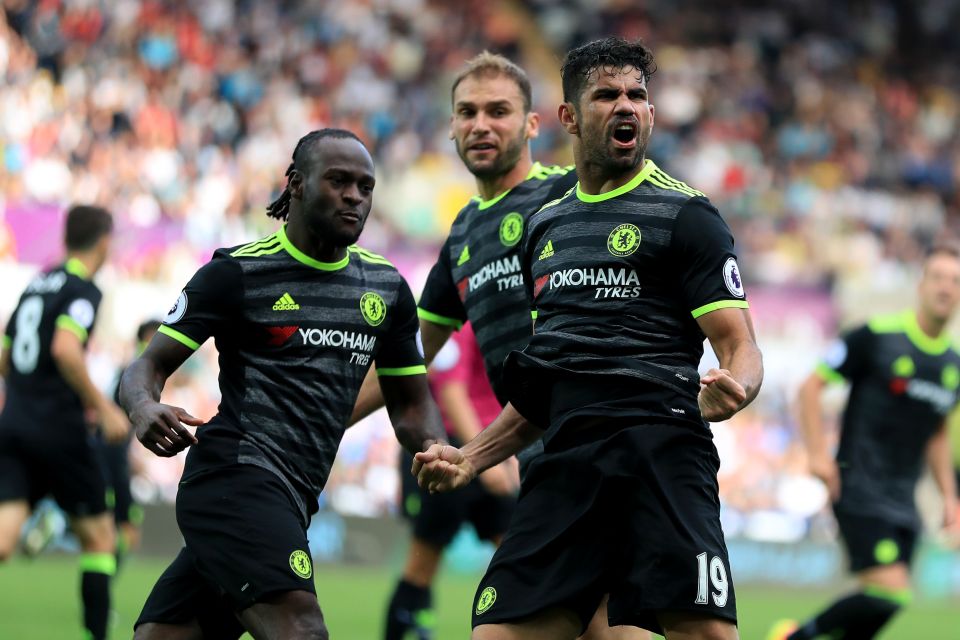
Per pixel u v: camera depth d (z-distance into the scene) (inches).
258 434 607.8
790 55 3909.9
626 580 556.1
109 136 2513.5
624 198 586.9
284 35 3078.2
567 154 3267.7
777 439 2628.0
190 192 2516.0
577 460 569.9
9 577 1744.6
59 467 1039.0
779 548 2456.9
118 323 2204.7
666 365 573.0
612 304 577.6
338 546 2260.1
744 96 3693.4
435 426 661.9
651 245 572.1
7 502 1027.3
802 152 3575.3
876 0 4143.7
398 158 2957.7
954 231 3496.6
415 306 668.1
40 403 1039.0
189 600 613.3
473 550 2284.7
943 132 3887.8
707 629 546.3
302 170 618.8
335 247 627.2
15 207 2165.4
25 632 1167.6
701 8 3944.4
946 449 1156.5
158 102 2657.5
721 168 3415.4
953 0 4276.6
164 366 611.5
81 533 1049.5
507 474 1076.5
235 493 593.9
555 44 3720.5
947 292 1087.0
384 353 660.1
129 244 2271.2
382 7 3336.6
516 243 725.3
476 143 745.6
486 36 3523.6
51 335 1036.5
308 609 577.3
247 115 2827.3
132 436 1363.2
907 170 3656.5
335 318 626.8
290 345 617.9
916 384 1093.8
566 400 581.3
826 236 3265.3
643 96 586.6
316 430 620.1
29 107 2399.1
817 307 2701.8
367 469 2351.1
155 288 2261.3
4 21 2508.6
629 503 561.0
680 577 543.8
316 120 2947.8
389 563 2277.3
